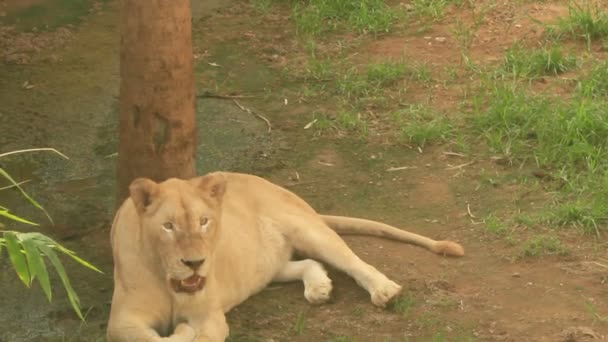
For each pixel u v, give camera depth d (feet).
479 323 30.53
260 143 44.29
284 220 33.14
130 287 28.45
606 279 32.65
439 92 47.88
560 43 51.72
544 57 48.93
